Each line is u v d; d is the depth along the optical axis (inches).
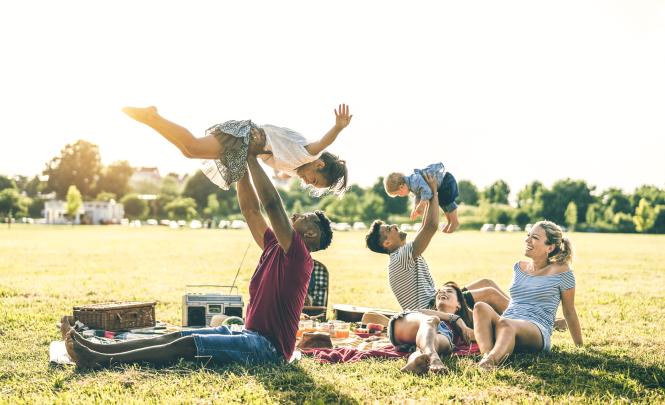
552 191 4451.3
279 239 230.8
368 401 198.1
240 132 217.5
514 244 1734.7
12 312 402.9
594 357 262.8
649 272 816.9
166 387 208.1
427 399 199.6
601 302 493.7
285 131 228.4
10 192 4761.3
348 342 306.7
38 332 330.6
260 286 242.2
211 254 1142.3
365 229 3508.9
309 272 242.2
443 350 257.3
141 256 1063.6
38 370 239.5
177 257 1048.2
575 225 4173.2
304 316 355.9
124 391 205.6
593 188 4498.0
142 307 310.0
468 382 219.0
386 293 582.9
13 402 197.5
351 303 509.4
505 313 271.3
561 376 229.5
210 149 213.3
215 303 324.2
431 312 284.2
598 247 1595.7
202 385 211.0
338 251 1321.4
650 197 4306.1
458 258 1121.4
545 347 262.2
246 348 234.7
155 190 6161.4
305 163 230.7
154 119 204.8
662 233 3809.1
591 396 204.8
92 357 229.8
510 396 205.0
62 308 432.1
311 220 248.5
